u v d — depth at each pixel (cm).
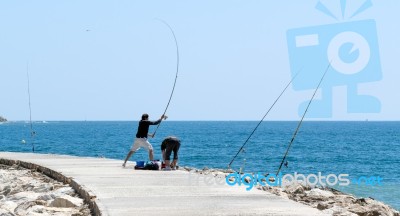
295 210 2048
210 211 2027
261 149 14350
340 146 15938
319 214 1972
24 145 16038
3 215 2152
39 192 3003
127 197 2348
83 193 2556
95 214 2158
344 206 2456
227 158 11344
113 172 3347
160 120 3672
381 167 9625
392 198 4441
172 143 3528
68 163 4066
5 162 4662
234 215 1956
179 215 1948
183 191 2525
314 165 9900
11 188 3288
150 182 2830
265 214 1972
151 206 2128
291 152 13225
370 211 2348
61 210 2302
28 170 4050
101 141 18800
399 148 15100
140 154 11706
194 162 10375
